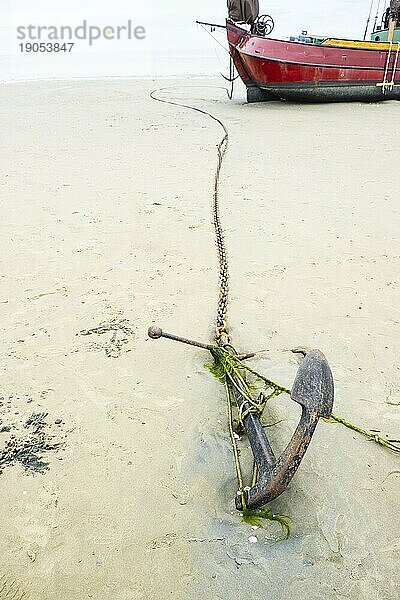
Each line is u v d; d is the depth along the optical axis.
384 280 4.75
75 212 6.38
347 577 2.29
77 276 4.86
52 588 2.26
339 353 3.77
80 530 2.50
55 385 3.45
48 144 9.85
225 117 12.57
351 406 3.27
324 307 4.34
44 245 5.48
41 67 26.98
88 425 3.12
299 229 5.84
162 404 3.28
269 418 3.16
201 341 3.87
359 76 14.04
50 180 7.64
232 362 3.44
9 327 4.09
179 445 2.97
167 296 4.50
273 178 7.67
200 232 5.79
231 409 3.21
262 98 14.84
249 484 2.71
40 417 3.18
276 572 2.31
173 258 5.20
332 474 2.79
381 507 2.61
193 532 2.49
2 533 2.49
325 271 4.91
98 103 14.67
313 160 8.62
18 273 4.91
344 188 7.18
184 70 25.34
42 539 2.46
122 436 3.04
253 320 4.16
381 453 2.92
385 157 8.71
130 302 4.42
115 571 2.32
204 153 9.10
